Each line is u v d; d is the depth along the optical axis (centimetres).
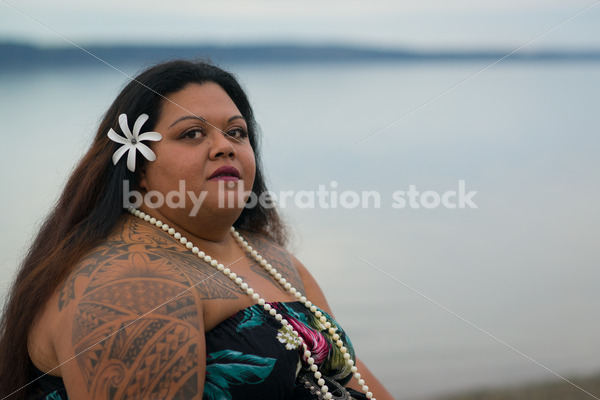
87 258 148
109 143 164
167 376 135
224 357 150
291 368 154
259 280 174
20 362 154
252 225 210
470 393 267
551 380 280
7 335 156
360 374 195
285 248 221
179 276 148
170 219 165
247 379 149
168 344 137
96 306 136
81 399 133
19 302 154
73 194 166
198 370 139
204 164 162
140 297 140
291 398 162
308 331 163
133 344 134
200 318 145
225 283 160
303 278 205
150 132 161
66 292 143
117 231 158
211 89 167
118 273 142
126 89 167
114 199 160
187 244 163
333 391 166
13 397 155
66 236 157
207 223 165
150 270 146
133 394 133
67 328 137
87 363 133
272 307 164
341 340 173
